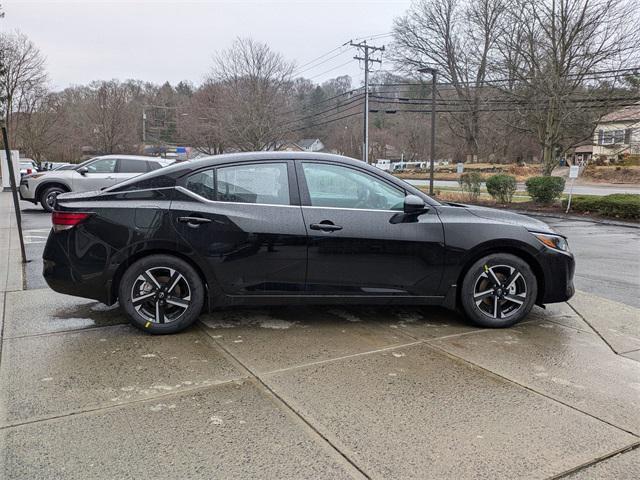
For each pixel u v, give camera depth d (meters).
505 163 56.47
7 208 14.95
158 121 62.31
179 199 3.99
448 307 4.32
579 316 4.75
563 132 21.36
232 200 4.07
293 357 3.65
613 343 4.03
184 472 2.30
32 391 3.06
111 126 58.00
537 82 20.44
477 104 36.94
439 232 4.19
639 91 19.27
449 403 2.99
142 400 2.97
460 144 59.47
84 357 3.60
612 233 12.64
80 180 13.61
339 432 2.65
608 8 18.58
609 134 28.20
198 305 4.08
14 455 2.41
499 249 4.34
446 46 44.53
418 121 69.75
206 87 38.50
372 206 4.20
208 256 3.97
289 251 4.03
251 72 35.00
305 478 2.27
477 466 2.38
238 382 3.23
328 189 4.18
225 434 2.62
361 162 4.28
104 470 2.30
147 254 4.01
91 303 4.96
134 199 3.98
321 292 4.12
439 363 3.58
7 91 44.00
